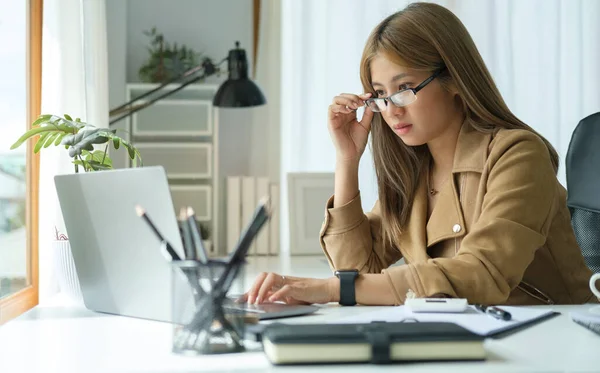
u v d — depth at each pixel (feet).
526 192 4.46
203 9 15.88
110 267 4.07
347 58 12.12
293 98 12.79
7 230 6.07
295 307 4.10
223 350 2.98
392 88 4.93
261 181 13.56
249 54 15.93
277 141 15.97
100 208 4.00
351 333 2.80
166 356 2.99
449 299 3.90
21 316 4.27
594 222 5.40
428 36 4.84
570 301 4.97
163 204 3.53
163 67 15.62
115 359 2.95
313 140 12.45
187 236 3.03
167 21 15.81
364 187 11.18
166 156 15.46
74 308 4.58
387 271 4.31
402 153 5.22
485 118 4.92
